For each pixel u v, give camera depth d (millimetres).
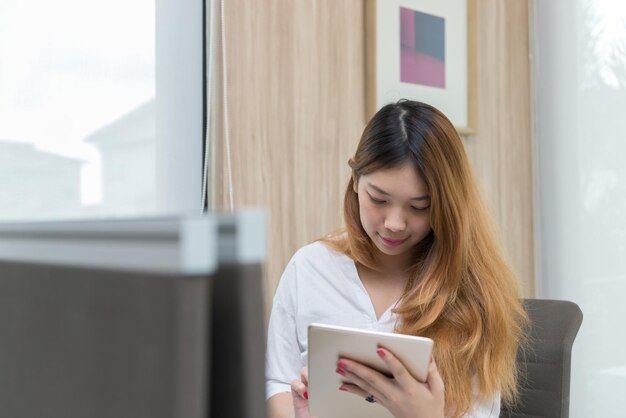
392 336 933
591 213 2576
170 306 286
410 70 2217
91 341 327
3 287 403
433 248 1392
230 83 1797
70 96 1579
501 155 2574
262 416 309
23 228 385
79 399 333
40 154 1534
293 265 1562
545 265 2697
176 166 1769
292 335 1524
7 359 393
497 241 1432
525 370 1494
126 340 307
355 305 1483
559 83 2664
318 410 1076
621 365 2516
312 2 1971
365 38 2113
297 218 1938
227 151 1779
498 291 1356
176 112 1768
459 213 1304
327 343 987
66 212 1572
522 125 2662
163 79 1741
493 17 2545
